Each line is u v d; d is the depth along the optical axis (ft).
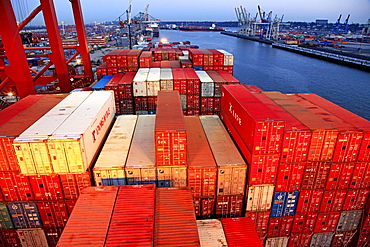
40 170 56.39
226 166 61.82
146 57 153.07
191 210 48.39
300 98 89.61
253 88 116.37
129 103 124.36
